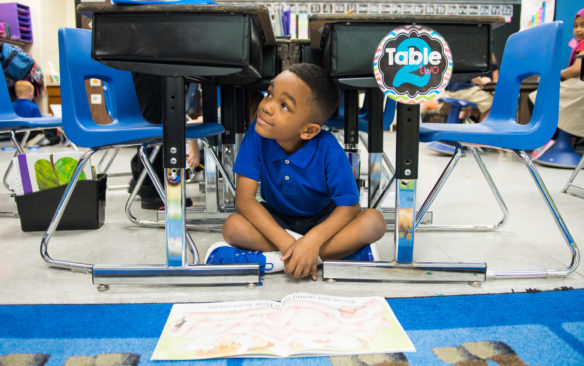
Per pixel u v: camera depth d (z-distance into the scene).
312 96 0.97
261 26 1.06
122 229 1.58
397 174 1.01
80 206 1.55
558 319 0.88
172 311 0.88
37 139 4.69
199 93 2.99
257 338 0.79
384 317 0.86
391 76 0.91
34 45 4.98
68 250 1.33
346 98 1.62
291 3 3.58
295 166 1.07
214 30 0.86
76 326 0.85
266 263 1.09
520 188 2.37
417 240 1.45
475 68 0.94
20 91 3.92
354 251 1.12
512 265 1.22
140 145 1.17
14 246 1.36
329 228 1.04
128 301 0.96
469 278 1.05
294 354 0.74
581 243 1.42
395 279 1.05
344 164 1.06
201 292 1.01
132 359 0.74
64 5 5.34
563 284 1.06
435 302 0.96
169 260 1.02
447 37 0.92
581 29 2.87
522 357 0.75
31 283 1.06
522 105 3.61
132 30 0.86
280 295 0.99
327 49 1.01
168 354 0.74
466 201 2.07
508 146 1.11
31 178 1.50
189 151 2.55
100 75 1.27
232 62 0.87
